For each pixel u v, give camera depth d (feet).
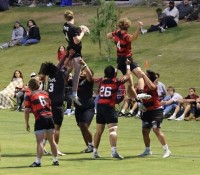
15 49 344.49
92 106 160.15
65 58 157.58
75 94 157.89
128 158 148.46
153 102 149.79
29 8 419.33
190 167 135.85
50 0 424.87
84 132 158.92
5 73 308.60
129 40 149.59
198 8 338.34
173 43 311.47
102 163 141.08
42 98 134.82
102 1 308.81
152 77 152.97
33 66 312.09
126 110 239.91
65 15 158.20
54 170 131.23
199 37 312.50
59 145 171.32
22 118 234.99
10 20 403.95
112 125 146.61
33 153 156.56
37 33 349.20
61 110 152.76
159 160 145.18
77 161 143.95
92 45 328.90
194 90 233.55
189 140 181.16
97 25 308.60
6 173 127.24
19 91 260.42
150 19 355.56
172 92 234.58
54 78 151.94
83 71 159.33
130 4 395.55
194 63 282.15
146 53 304.91
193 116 229.04
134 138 185.37
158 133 149.79
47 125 135.33
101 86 146.92
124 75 152.66
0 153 150.51
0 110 261.24
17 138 184.34
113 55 310.04
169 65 285.43
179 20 340.80
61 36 354.33
